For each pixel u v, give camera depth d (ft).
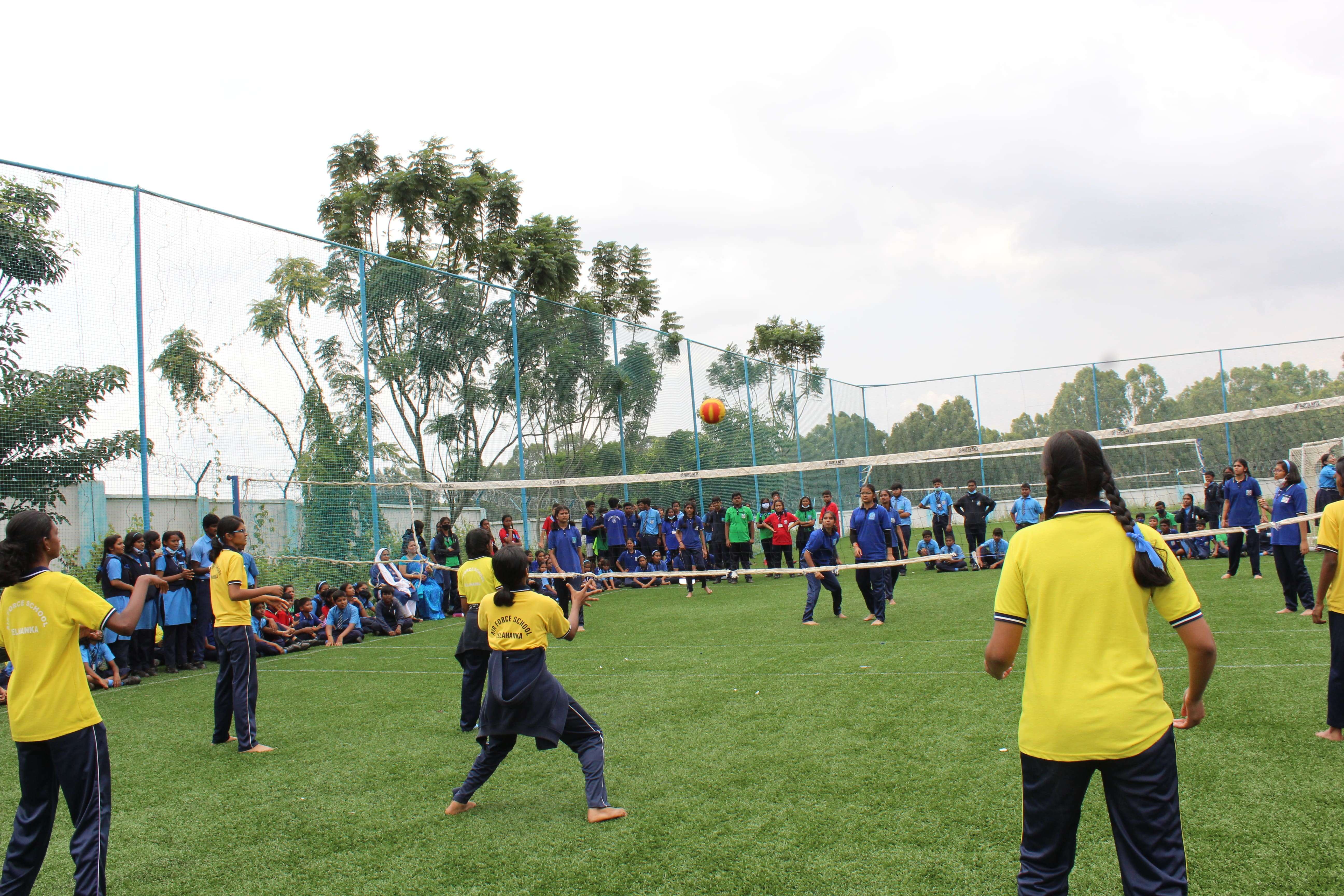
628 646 30.94
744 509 57.26
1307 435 76.48
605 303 101.76
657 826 13.14
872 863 11.33
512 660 13.91
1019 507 52.49
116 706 24.45
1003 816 12.69
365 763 17.58
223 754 18.80
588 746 14.03
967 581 46.75
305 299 41.29
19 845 10.54
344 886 11.67
